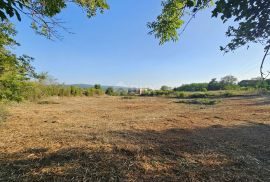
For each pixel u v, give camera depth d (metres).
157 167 3.94
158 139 5.70
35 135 6.05
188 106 15.19
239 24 2.05
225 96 23.77
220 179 3.53
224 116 9.98
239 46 2.21
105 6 4.23
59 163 4.05
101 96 30.59
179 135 6.24
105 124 7.89
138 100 22.39
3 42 5.15
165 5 3.12
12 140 5.53
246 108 12.91
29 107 12.99
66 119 9.01
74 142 5.32
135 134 6.26
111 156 4.38
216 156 4.51
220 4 1.93
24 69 5.77
